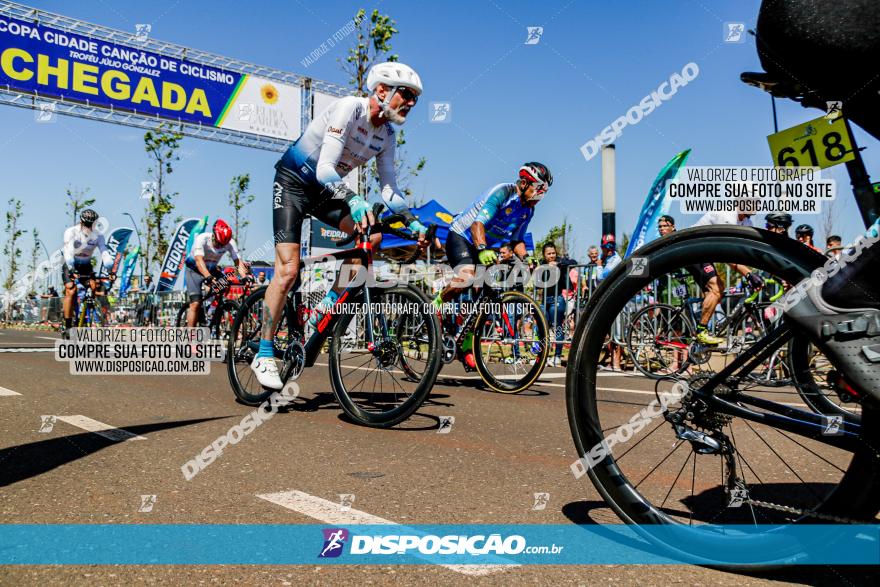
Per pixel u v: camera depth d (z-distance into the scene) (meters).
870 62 1.19
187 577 1.45
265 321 3.57
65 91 10.98
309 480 2.24
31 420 3.31
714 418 1.58
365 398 3.92
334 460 2.54
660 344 5.34
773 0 1.31
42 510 1.90
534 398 4.48
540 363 4.52
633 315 5.58
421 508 1.94
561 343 7.36
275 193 3.53
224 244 7.34
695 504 1.96
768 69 1.40
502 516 1.87
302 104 13.35
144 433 3.01
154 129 11.93
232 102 12.55
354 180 12.11
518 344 4.70
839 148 1.35
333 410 3.76
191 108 12.16
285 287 3.51
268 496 2.04
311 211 3.64
